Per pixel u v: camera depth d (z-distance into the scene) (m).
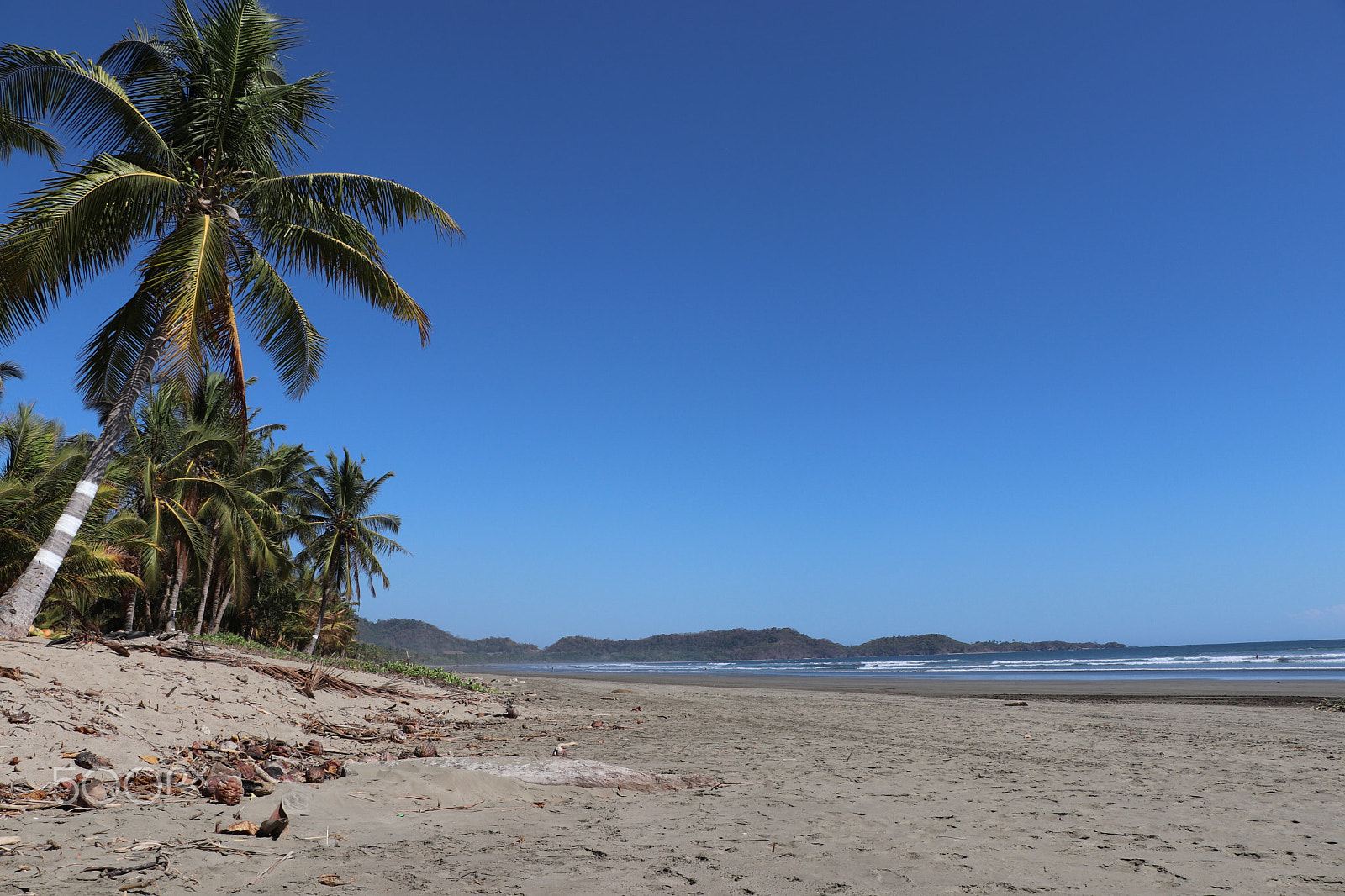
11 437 16.89
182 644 11.09
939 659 139.00
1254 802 5.66
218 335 11.97
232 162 12.48
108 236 11.16
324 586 33.19
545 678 44.12
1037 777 6.98
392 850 3.61
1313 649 117.44
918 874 3.45
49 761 5.08
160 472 22.50
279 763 5.88
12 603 9.59
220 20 12.00
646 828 4.29
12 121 11.91
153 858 3.24
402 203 13.16
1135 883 3.40
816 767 7.45
